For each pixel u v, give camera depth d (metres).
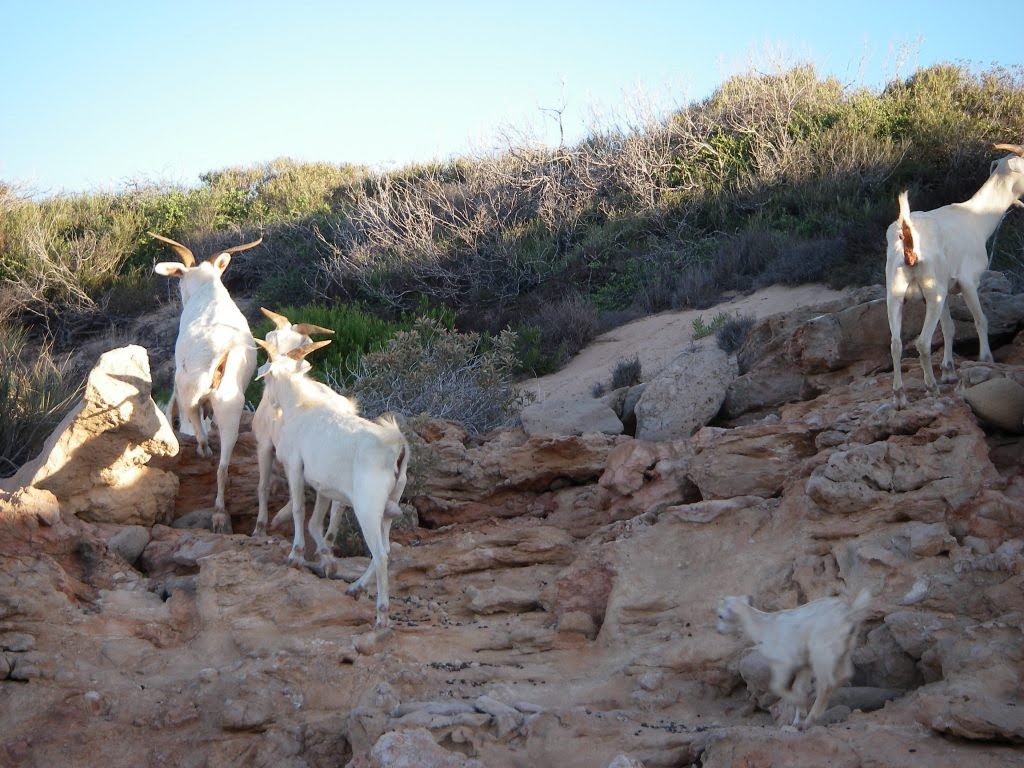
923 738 5.24
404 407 12.81
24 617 7.14
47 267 24.94
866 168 19.91
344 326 16.69
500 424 13.23
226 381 9.48
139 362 9.17
